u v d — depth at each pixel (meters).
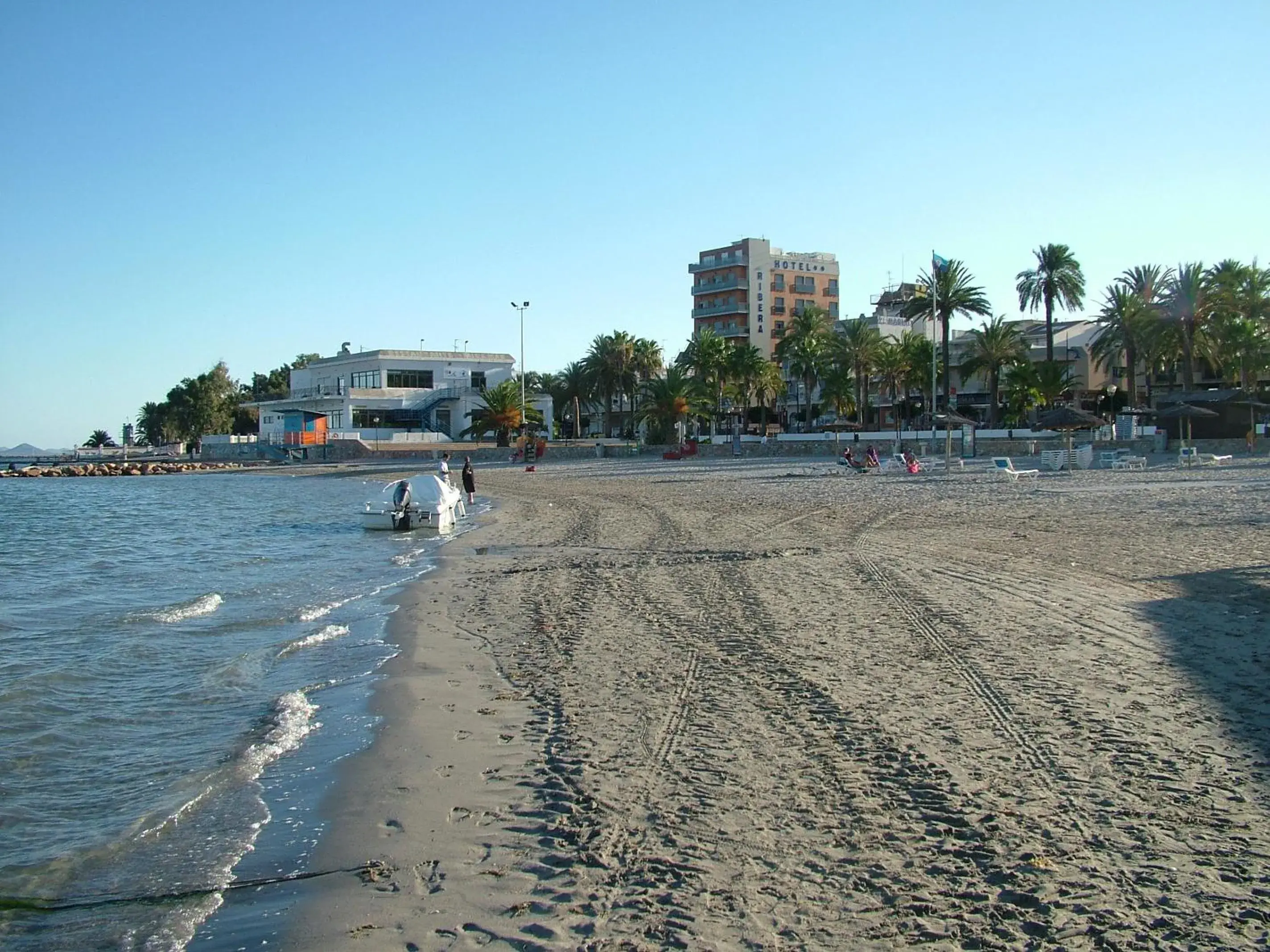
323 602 15.30
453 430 99.50
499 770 7.02
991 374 77.19
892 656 9.70
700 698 8.50
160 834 6.24
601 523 26.28
